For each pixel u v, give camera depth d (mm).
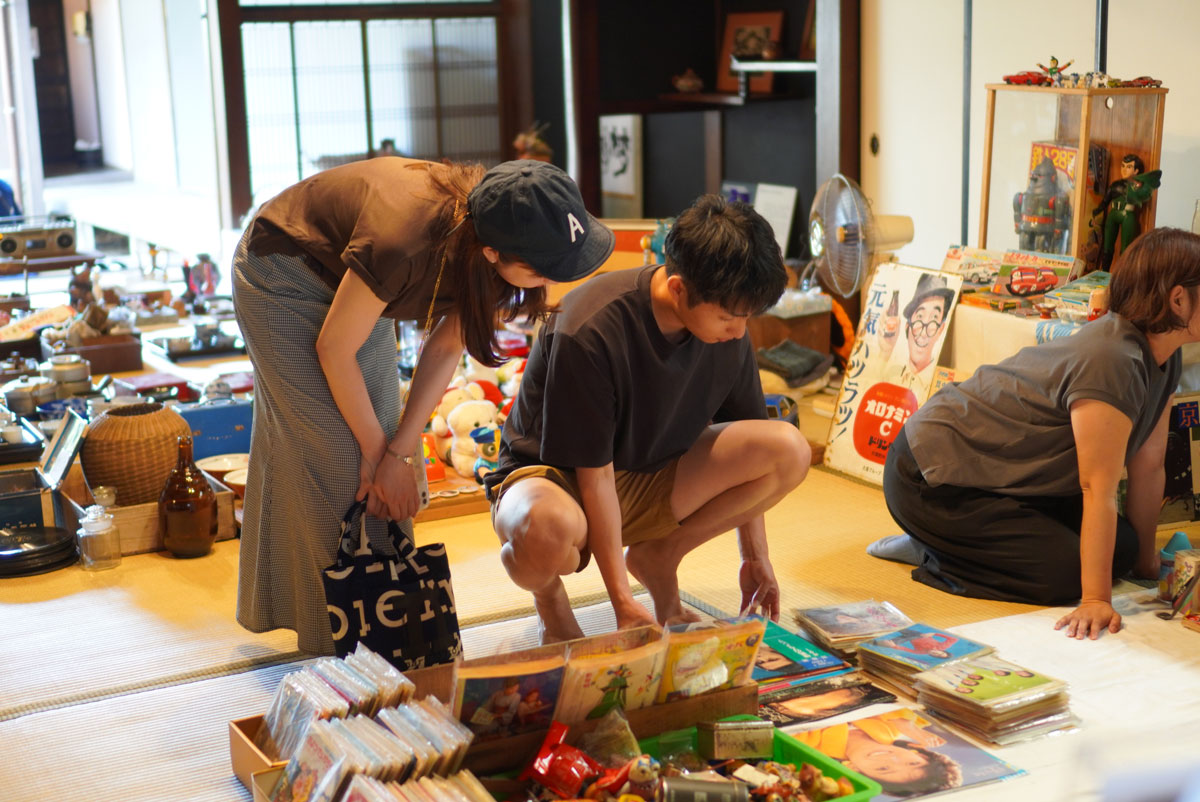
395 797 1465
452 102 7594
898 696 2102
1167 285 2307
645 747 1814
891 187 4570
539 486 2049
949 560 2643
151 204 9102
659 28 6094
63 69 11883
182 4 8797
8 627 2549
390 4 7254
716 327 1926
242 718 2092
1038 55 3850
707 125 6234
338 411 2203
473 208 1899
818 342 4371
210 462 3328
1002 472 2547
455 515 3236
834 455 3596
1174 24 3414
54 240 5543
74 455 2994
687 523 2344
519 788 1707
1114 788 781
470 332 2020
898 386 3447
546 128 7652
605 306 2037
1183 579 2402
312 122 7273
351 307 2031
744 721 1851
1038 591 2502
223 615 2613
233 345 4797
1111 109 3197
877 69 4555
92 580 2812
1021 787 1777
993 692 1946
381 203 2029
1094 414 2322
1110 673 2164
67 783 1932
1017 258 3334
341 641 2092
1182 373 2967
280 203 2180
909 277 3490
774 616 2352
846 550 2920
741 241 1840
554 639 2199
